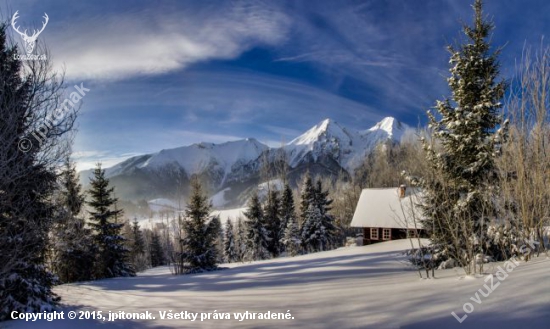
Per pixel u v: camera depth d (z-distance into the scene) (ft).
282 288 34.76
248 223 148.56
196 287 46.78
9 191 21.45
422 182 34.55
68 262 73.92
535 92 27.32
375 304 18.94
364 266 52.60
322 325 16.72
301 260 84.23
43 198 28.09
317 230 145.48
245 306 25.61
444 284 21.12
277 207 164.35
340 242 179.93
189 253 96.84
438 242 33.60
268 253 147.95
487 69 35.01
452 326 13.11
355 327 15.46
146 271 134.92
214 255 99.14
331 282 35.17
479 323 12.78
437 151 35.24
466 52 36.22
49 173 26.99
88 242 75.05
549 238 28.50
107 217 94.89
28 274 30.63
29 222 24.77
